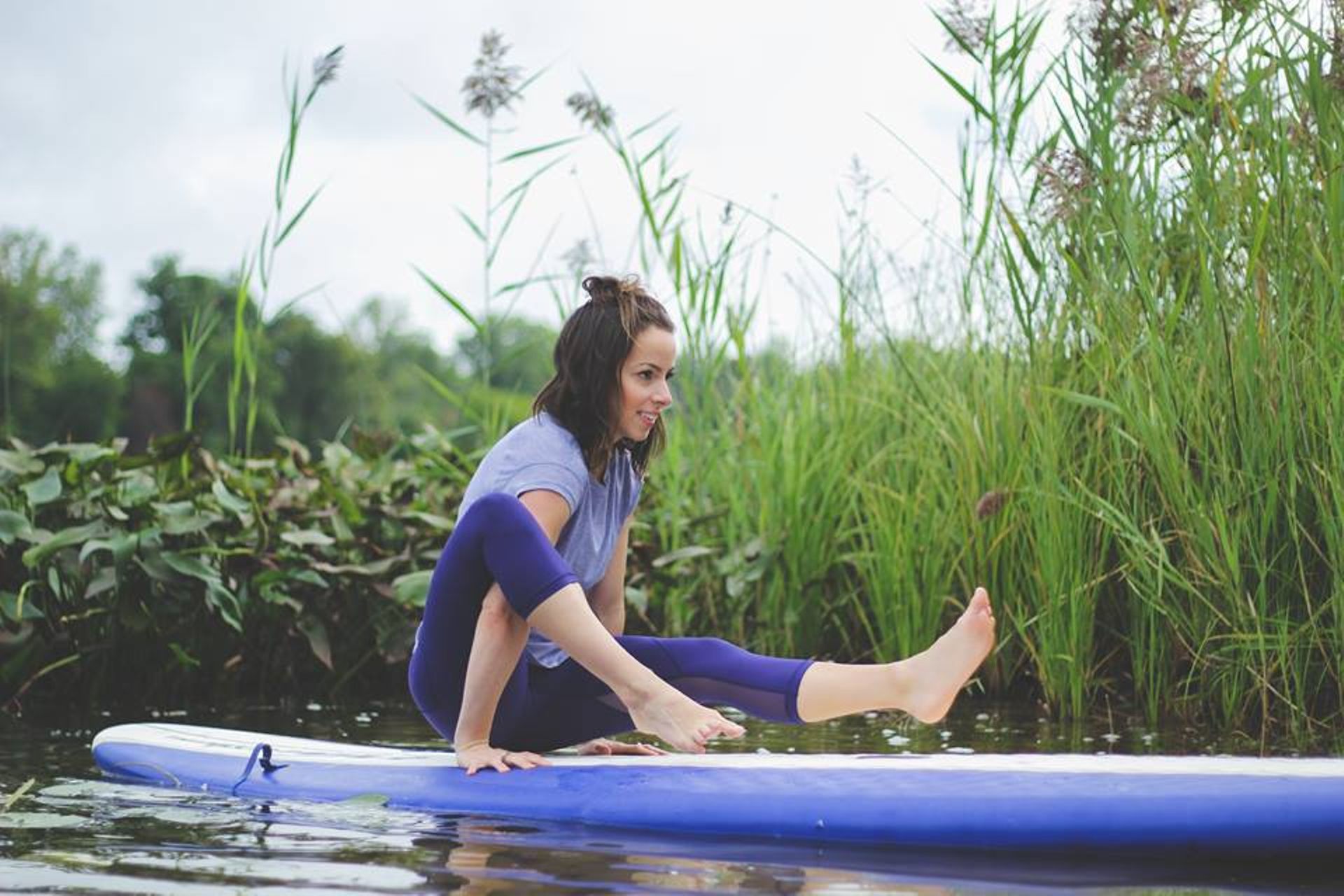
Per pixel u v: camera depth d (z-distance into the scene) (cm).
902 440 439
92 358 3944
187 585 392
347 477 469
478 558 243
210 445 3488
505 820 228
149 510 398
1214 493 322
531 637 260
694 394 464
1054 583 359
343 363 4359
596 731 262
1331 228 302
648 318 254
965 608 404
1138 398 334
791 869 192
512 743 264
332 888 175
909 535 409
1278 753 291
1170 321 335
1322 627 317
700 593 474
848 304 452
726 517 477
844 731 339
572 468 250
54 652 399
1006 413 388
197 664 393
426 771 250
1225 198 330
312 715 378
